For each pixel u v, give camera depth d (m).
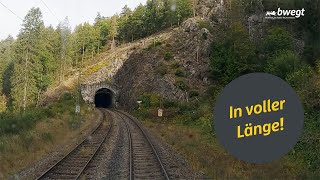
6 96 101.62
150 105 63.09
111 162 17.41
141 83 85.31
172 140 27.22
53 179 13.77
